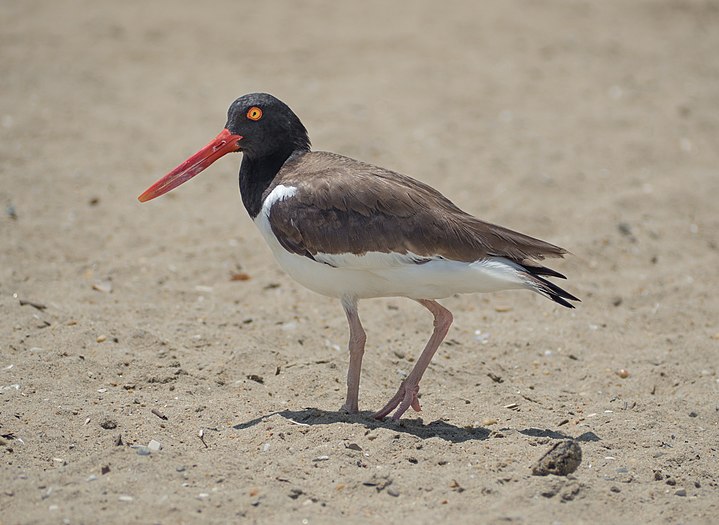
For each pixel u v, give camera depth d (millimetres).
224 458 9461
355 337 10664
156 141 20969
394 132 21516
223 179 19656
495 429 10516
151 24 29375
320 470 9234
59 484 8867
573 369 12617
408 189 10367
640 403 11430
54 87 23953
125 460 9305
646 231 17266
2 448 9516
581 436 10336
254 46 27594
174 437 9992
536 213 17719
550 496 8914
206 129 21609
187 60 26406
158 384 11367
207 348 12484
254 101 10984
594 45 28281
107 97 23516
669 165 20344
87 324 12742
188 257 15875
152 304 13836
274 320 13617
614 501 8922
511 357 12891
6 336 12258
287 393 11398
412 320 13883
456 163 19984
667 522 8648
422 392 11695
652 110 23359
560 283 15297
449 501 8789
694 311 14375
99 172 19328
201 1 32094
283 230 10516
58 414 10258
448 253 10031
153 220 17391
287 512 8555
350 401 10711
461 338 13391
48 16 29750
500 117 22719
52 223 16828
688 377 12258
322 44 27828
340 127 21516
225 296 14570
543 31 29406
